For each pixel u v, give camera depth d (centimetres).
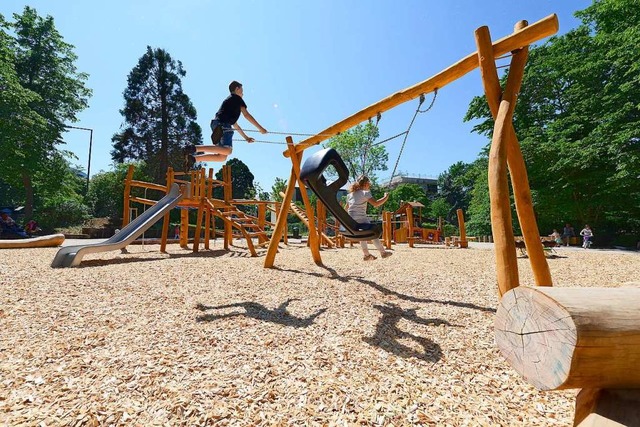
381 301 439
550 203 2366
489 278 616
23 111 2266
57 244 1188
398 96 498
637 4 1839
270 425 188
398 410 203
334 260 860
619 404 135
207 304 417
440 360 271
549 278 346
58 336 308
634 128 1745
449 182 7212
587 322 128
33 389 219
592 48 2272
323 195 505
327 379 238
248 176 5381
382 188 4225
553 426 190
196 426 187
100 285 502
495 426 190
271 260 700
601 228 2377
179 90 4028
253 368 253
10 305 389
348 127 600
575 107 2300
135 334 316
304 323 353
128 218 1189
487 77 364
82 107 3027
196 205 1133
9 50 2300
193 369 250
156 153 3838
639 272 729
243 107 527
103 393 216
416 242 2319
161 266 696
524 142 2344
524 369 147
